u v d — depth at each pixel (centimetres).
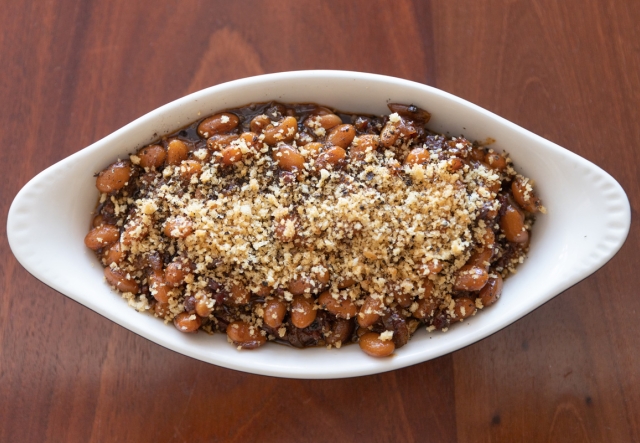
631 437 37
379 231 32
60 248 34
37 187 33
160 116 33
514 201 35
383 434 37
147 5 40
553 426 38
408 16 40
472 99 39
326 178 33
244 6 40
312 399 38
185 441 37
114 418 38
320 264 32
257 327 34
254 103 34
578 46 39
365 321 33
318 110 35
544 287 33
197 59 39
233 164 33
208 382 38
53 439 37
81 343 38
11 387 38
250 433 37
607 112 39
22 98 39
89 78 39
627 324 38
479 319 34
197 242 32
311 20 40
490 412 38
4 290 38
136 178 34
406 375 38
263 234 33
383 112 35
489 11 40
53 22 39
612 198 33
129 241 33
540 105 39
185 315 33
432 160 33
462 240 33
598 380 38
